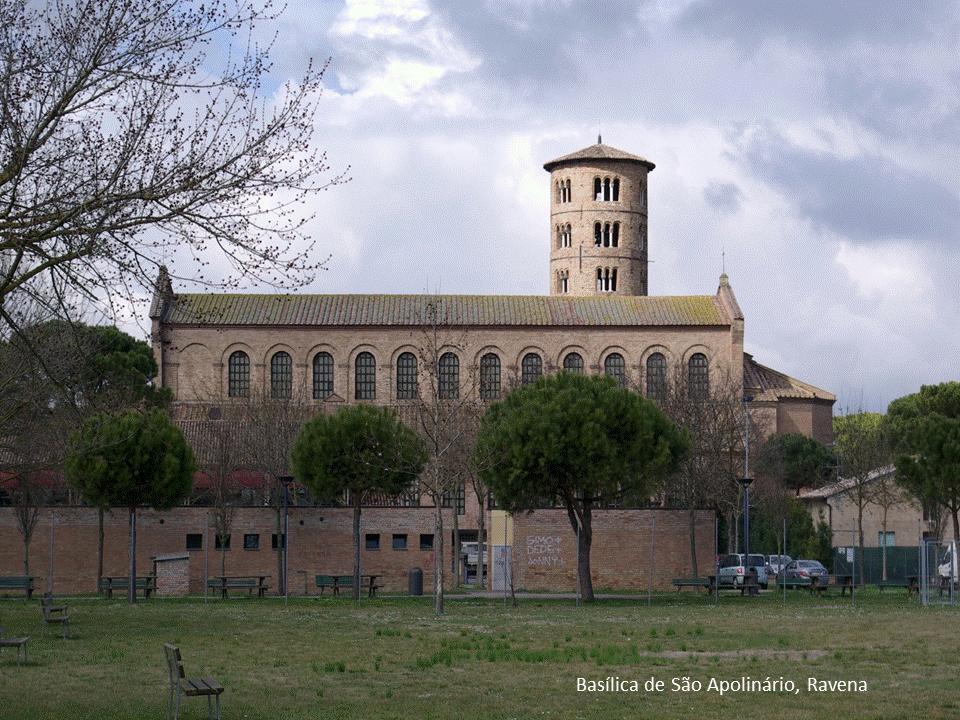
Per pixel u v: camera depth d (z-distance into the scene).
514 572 69.50
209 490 79.38
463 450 75.00
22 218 26.08
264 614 47.72
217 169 26.25
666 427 61.03
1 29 25.84
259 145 26.53
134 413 60.00
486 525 98.75
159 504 59.72
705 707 24.36
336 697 25.69
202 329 115.62
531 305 122.56
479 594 65.25
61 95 26.11
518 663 31.00
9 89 25.69
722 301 122.75
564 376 61.44
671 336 120.56
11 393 41.53
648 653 33.25
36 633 39.12
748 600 59.47
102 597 62.59
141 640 37.06
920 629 39.44
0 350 42.06
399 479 63.41
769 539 91.69
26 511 67.12
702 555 70.12
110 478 57.62
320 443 61.91
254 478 86.94
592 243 157.50
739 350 120.31
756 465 97.50
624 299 124.00
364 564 71.50
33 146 25.67
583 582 58.19
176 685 23.06
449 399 83.19
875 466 100.81
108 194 25.72
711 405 89.19
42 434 52.44
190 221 26.05
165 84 26.39
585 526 58.88
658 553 69.94
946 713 23.30
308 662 31.36
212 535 71.81
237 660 31.78
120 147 26.41
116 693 26.12
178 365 115.12
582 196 157.88
